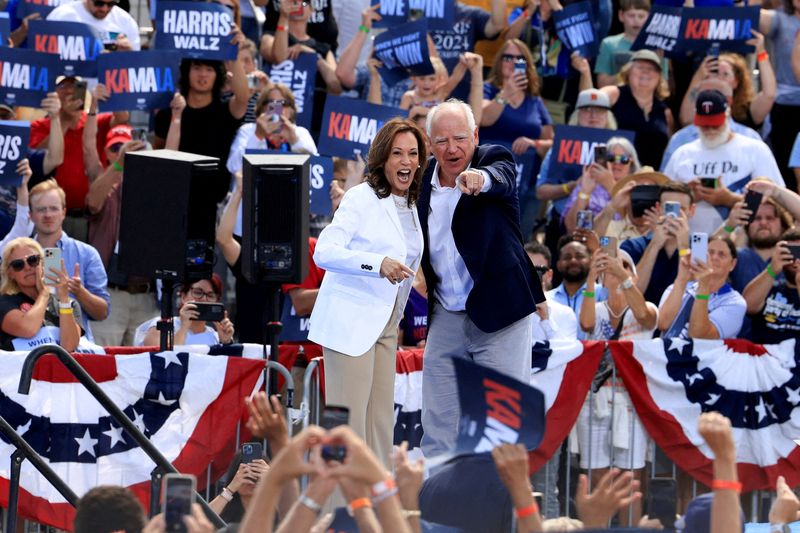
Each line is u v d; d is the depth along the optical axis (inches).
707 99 1418.6
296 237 970.7
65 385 1030.4
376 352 949.8
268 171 962.7
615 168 1408.7
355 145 1371.8
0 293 1107.3
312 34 1669.5
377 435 953.5
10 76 1376.7
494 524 664.4
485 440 540.1
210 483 1055.6
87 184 1395.2
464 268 930.1
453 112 909.2
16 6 1616.6
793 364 1154.7
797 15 1656.0
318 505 516.4
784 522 682.2
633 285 1188.5
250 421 569.9
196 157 1008.2
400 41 1482.5
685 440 1138.0
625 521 1036.5
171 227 1002.7
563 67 1694.1
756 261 1291.8
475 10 1697.8
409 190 925.2
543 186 1473.9
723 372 1143.0
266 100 1371.8
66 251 1246.9
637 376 1132.5
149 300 1352.1
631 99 1593.3
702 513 597.6
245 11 1686.8
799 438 1155.9
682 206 1298.0
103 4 1555.1
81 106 1406.3
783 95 1646.2
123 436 1038.4
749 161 1421.0
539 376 1114.1
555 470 1117.7
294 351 1075.9
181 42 1425.9
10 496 912.3
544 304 964.0
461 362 546.0
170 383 1045.8
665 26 1550.2
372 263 876.6
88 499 581.3
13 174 1314.0
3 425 908.6
